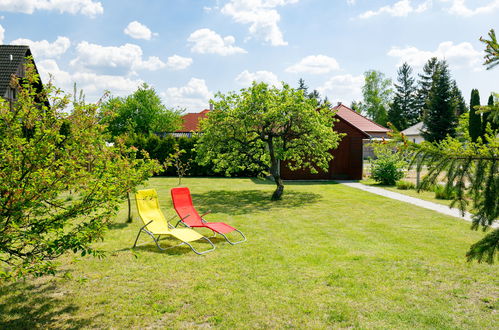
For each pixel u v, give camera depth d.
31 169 3.68
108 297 4.73
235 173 25.62
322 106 16.30
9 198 3.60
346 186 19.00
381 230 8.64
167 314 4.26
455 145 3.08
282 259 6.35
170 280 5.34
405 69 67.56
